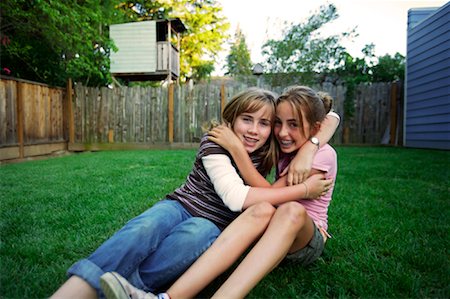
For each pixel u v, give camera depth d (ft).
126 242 3.76
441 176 12.12
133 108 25.50
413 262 5.06
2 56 21.04
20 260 5.21
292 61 33.01
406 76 24.99
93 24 27.96
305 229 4.23
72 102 24.71
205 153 4.58
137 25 33.91
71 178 12.06
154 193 9.46
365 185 10.69
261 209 4.07
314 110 4.84
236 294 3.51
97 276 3.48
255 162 5.13
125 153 21.74
